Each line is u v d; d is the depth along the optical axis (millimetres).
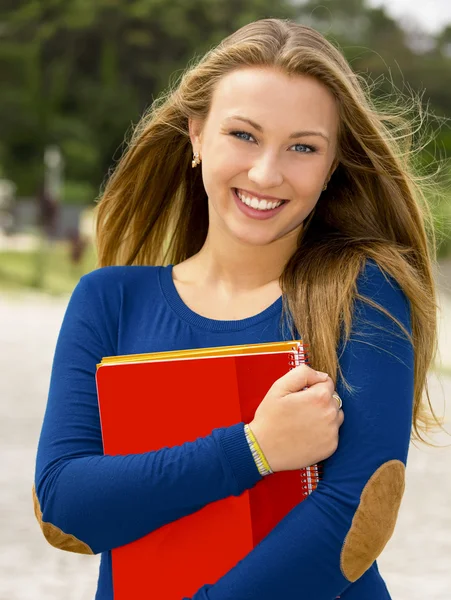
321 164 2518
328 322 2434
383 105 3193
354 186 2832
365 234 2820
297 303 2514
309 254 2596
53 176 52625
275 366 2363
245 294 2660
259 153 2486
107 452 2412
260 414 2283
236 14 60688
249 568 2225
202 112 2678
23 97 50750
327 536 2232
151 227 3230
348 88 2498
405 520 7754
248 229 2539
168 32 59594
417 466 9469
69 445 2520
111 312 2703
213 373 2369
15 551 6844
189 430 2371
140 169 3137
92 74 62125
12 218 53844
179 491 2283
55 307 26406
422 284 2744
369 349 2391
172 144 3078
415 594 6141
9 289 30781
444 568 6660
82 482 2377
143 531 2344
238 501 2332
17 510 7660
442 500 8305
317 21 64688
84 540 2398
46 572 6484
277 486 2340
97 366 2428
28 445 9672
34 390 12820
